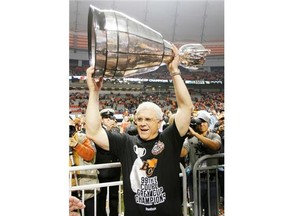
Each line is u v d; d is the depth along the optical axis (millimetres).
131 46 1920
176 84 2182
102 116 2160
